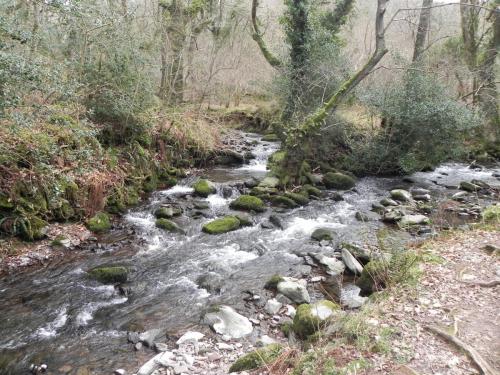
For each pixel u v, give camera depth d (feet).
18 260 23.95
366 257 24.80
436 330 14.52
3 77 18.33
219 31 66.23
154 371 14.88
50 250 25.43
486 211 30.04
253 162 51.21
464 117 43.39
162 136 42.96
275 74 54.90
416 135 45.96
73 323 18.66
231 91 71.87
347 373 12.46
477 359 12.85
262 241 28.78
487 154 57.16
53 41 31.68
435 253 22.12
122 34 35.27
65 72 30.40
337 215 34.45
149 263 24.99
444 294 17.47
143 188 37.55
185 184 41.60
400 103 44.52
